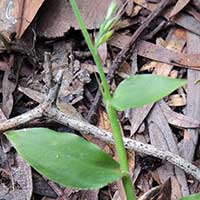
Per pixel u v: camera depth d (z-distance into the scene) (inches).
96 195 14.4
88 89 15.7
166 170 14.7
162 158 14.3
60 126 15.0
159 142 15.0
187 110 15.3
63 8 16.1
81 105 15.4
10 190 14.4
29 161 11.1
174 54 16.0
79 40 16.2
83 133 14.7
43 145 11.2
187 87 15.5
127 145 14.4
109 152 14.9
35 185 14.5
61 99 15.3
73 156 11.3
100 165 11.3
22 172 14.5
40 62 15.9
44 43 16.2
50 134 11.3
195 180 14.6
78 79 15.6
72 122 14.4
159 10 16.3
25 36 15.9
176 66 15.9
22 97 15.6
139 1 16.6
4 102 15.5
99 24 16.0
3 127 14.5
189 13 16.4
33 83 15.7
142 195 14.3
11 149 14.7
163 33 16.4
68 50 16.0
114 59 16.0
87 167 11.2
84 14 16.1
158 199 14.0
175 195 14.4
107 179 11.2
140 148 14.4
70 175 11.2
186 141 15.0
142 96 10.7
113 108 10.9
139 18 16.5
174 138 15.0
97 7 16.1
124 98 10.8
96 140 15.0
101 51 16.0
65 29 16.0
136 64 16.0
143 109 15.3
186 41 16.2
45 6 16.1
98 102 15.3
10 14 15.9
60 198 14.4
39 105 14.6
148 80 10.8
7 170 14.6
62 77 15.5
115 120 11.1
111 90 15.6
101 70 10.9
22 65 16.0
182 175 14.6
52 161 11.2
